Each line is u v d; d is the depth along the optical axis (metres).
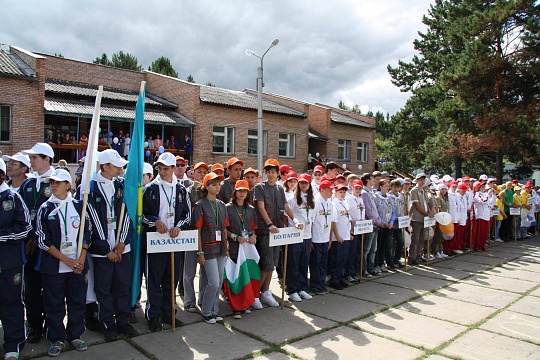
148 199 5.59
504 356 5.06
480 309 6.88
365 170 33.75
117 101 21.66
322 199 7.62
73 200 4.91
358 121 33.91
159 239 5.41
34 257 4.99
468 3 24.53
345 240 8.05
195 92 22.67
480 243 12.63
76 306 4.84
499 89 22.61
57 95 19.67
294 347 5.12
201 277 6.46
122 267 5.22
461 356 5.02
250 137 25.78
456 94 24.80
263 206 6.69
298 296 7.11
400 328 5.92
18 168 5.55
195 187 7.04
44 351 4.78
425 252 11.45
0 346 4.89
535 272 9.73
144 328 5.58
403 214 9.80
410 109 33.16
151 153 21.27
